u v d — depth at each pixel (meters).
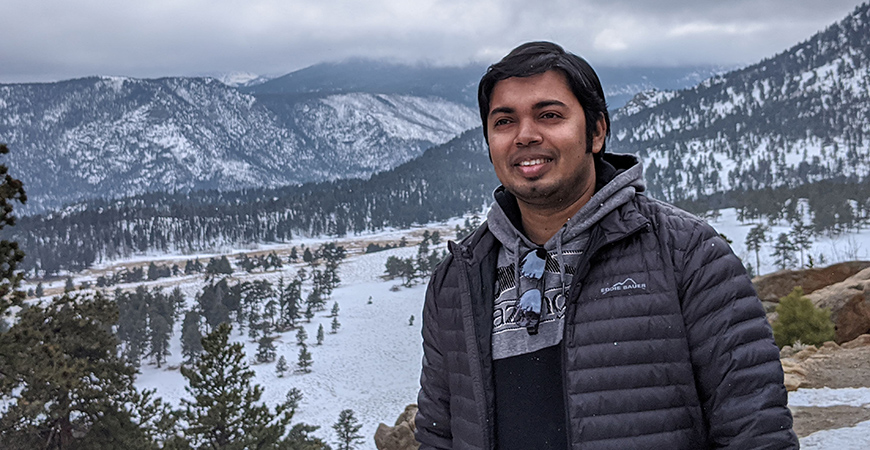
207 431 15.41
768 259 130.88
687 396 1.36
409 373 98.31
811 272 19.14
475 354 1.54
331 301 152.38
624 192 1.47
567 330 1.42
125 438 14.40
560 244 1.49
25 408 11.96
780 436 1.29
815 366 10.45
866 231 151.62
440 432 1.78
